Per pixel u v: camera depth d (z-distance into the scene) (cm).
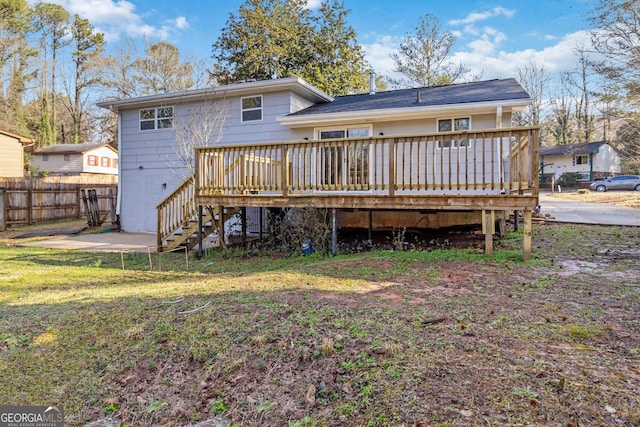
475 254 657
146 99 1250
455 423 212
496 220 918
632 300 406
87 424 261
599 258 624
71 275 669
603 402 223
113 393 291
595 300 409
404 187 693
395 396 242
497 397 232
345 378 270
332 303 406
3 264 778
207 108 1210
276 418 243
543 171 3506
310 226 822
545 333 323
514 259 616
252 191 866
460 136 650
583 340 310
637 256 632
